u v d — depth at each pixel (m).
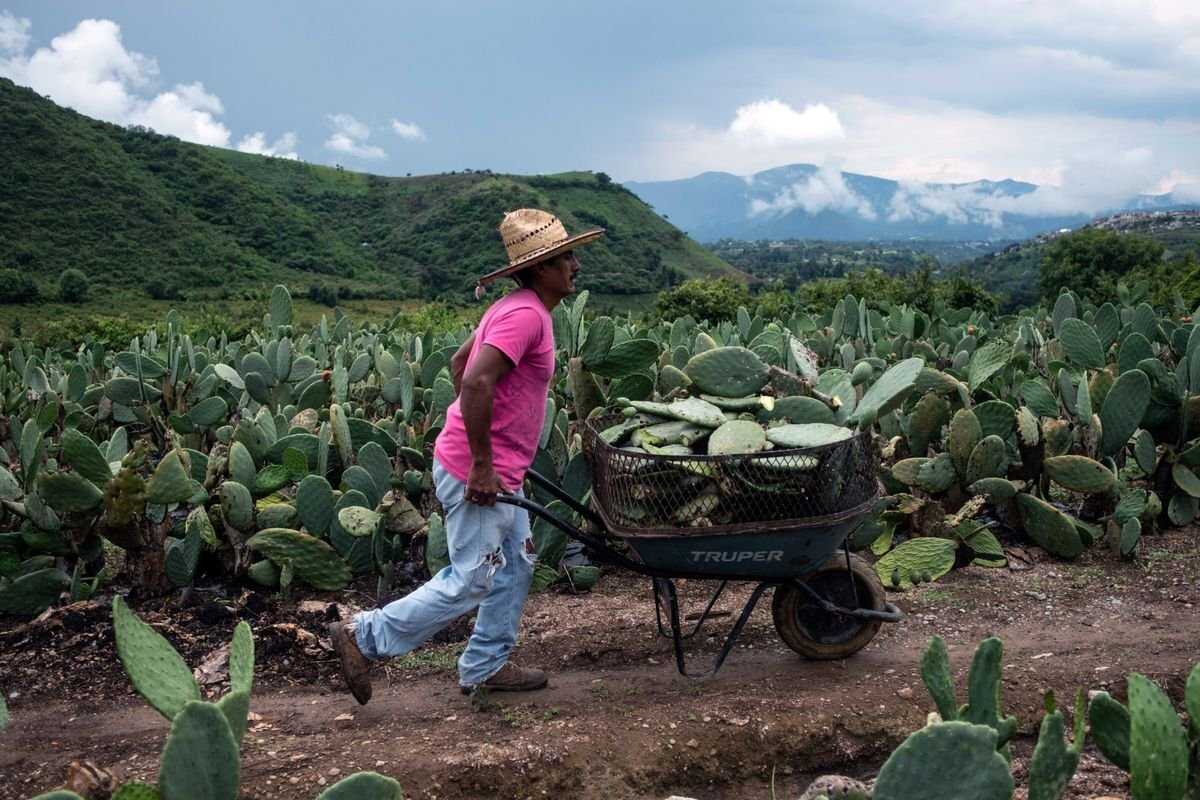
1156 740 2.21
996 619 4.34
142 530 4.65
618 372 5.29
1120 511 5.16
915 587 4.77
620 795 3.15
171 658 2.56
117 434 5.56
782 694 3.55
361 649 3.35
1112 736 2.45
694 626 4.28
